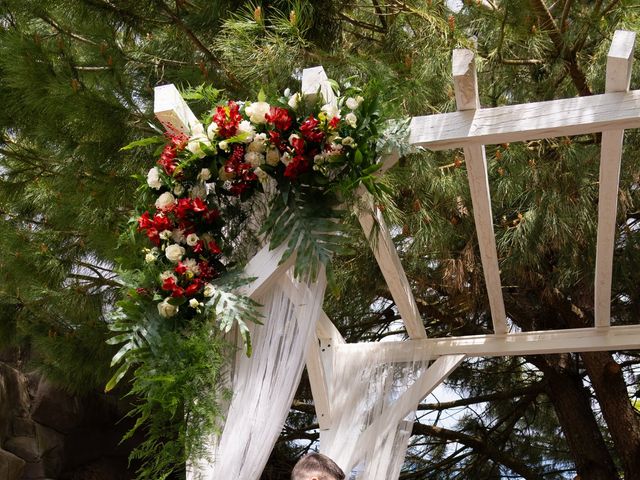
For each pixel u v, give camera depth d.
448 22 4.23
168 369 2.98
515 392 7.40
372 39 4.77
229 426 3.11
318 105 3.14
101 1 4.56
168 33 4.79
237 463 3.06
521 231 4.73
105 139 4.54
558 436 7.92
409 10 4.38
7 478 6.77
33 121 4.77
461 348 4.59
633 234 5.33
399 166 4.43
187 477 2.99
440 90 4.38
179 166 3.18
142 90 4.76
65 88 4.27
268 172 3.17
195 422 2.90
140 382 2.96
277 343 3.20
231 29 4.03
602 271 3.97
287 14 4.34
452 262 5.09
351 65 4.18
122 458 7.94
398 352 4.59
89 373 5.94
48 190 5.18
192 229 3.23
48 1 4.63
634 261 5.28
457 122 3.15
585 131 3.08
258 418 3.13
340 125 3.10
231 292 3.11
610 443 8.00
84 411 7.52
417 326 4.50
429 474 7.93
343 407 4.41
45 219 5.52
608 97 3.05
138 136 4.62
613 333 4.55
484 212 3.60
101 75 4.55
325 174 3.14
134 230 3.39
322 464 2.82
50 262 5.24
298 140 3.08
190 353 2.97
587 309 6.17
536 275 5.45
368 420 4.38
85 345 5.58
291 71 4.11
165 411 3.00
